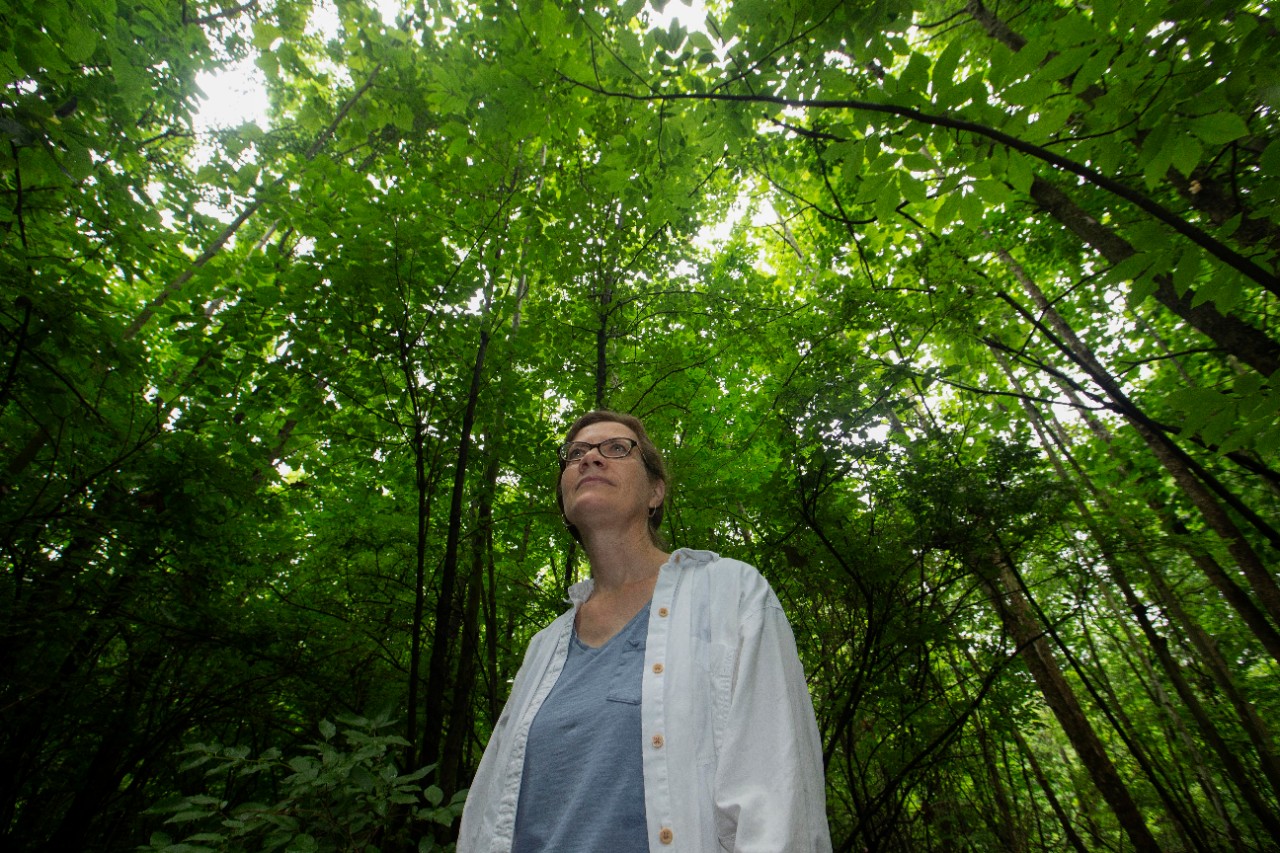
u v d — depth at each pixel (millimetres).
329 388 3959
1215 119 1790
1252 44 1666
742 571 1156
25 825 3643
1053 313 7059
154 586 3402
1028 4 4027
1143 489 7148
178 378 4363
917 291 5234
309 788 1907
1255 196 1955
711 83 2770
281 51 3510
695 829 859
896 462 4484
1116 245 4074
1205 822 7820
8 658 3012
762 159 5055
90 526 3061
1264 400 1894
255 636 3732
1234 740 7305
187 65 3773
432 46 3922
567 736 1071
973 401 5871
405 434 4098
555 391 5410
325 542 4820
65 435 3334
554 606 4488
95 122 3184
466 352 4086
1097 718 10047
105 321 2998
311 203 3830
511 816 1076
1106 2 1695
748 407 6273
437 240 3717
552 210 4277
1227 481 6547
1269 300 4801
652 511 1656
